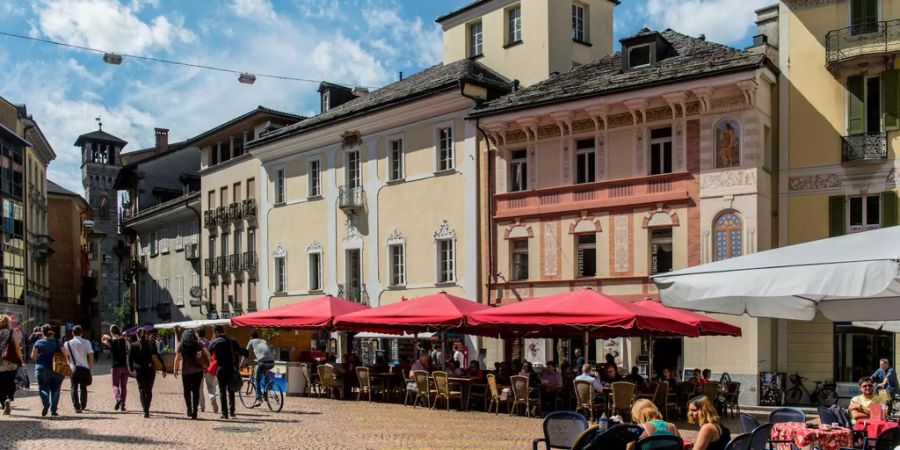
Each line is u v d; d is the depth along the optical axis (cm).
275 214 4512
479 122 3341
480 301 3375
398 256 3775
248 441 1566
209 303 5294
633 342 2962
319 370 2702
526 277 3262
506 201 3303
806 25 2817
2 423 1770
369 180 3900
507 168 3316
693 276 993
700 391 2162
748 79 2659
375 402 2541
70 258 8450
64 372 1911
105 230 10725
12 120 6094
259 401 2258
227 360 1944
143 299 6638
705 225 2786
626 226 2969
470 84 3409
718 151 2784
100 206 10762
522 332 2630
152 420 1864
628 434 998
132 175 6794
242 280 4869
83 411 2042
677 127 2867
